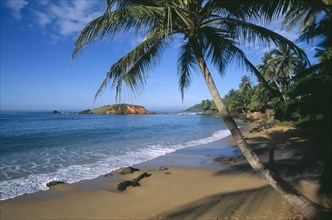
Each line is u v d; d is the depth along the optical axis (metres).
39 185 9.74
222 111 4.95
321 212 4.31
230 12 4.98
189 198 7.65
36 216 6.89
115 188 9.23
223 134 29.39
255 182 8.68
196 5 4.80
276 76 28.75
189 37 5.14
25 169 12.47
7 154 16.97
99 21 4.11
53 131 35.44
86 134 30.84
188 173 11.14
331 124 19.09
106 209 7.18
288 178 9.00
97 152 17.45
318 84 17.28
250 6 4.60
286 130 23.28
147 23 4.78
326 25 10.36
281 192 4.60
